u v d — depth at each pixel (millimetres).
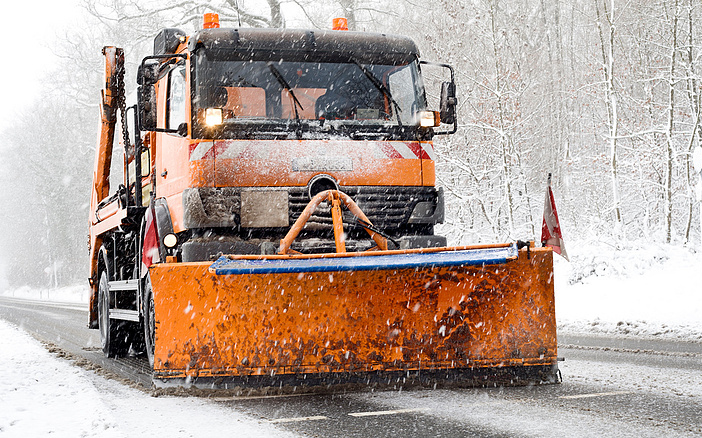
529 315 7078
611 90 23250
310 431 5234
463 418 5531
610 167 24531
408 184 8609
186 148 8117
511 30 28984
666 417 5305
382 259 6625
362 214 7949
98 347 13695
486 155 24734
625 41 28109
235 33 8477
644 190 24172
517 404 6031
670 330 12266
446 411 5832
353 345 6859
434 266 6609
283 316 6742
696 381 6992
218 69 8297
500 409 5836
